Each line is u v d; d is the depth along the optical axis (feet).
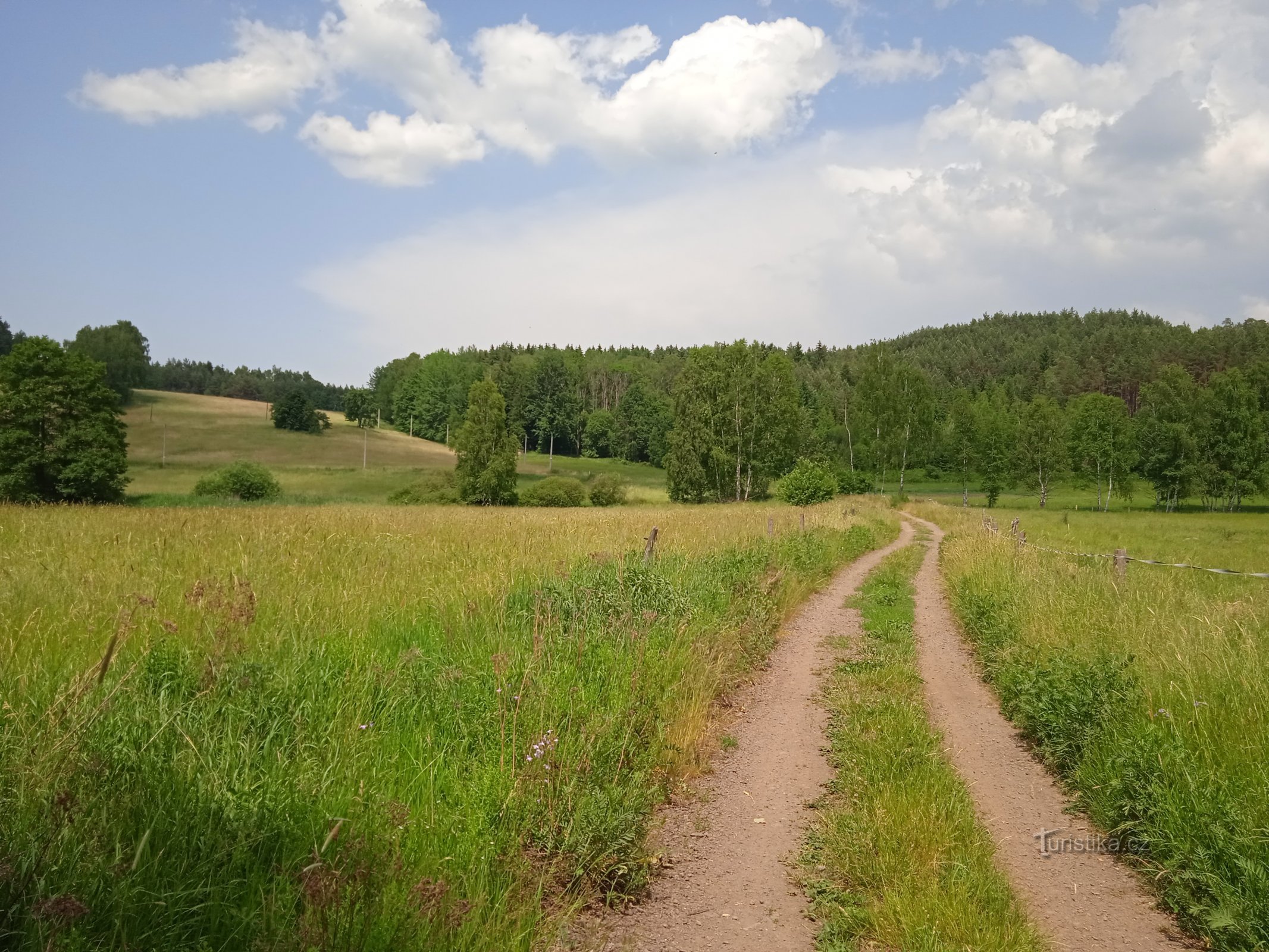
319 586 27.58
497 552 39.83
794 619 39.70
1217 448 229.86
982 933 11.81
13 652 16.22
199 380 583.99
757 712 24.54
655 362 591.37
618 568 30.22
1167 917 13.05
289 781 12.82
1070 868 14.79
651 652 23.61
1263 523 146.41
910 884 13.20
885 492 291.58
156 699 15.06
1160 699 19.61
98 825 10.52
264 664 17.16
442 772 14.80
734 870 14.49
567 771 15.31
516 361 543.80
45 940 8.71
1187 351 415.64
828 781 18.88
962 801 16.71
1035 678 23.27
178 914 9.77
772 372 232.32
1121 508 253.24
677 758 19.27
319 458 332.19
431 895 10.34
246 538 40.16
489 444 216.13
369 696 17.16
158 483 240.94
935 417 291.58
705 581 34.86
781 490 148.05
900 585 53.47
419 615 24.84
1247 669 19.92
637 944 12.03
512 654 20.20
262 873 10.78
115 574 27.55
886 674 28.32
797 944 12.14
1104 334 537.24
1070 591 34.12
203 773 12.27
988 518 100.17
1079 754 19.38
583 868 13.57
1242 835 13.64
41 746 11.57
